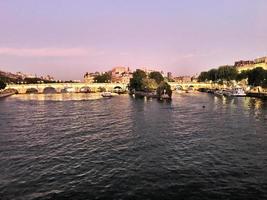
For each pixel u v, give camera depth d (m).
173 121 86.50
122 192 33.88
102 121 89.94
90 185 36.03
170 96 181.50
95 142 59.94
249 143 57.06
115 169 41.91
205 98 183.88
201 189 34.44
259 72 184.75
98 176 39.12
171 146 55.59
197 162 44.94
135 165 43.72
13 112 118.19
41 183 36.84
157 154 49.91
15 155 50.06
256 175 38.97
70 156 49.16
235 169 41.41
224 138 61.97
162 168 42.12
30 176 39.38
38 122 89.62
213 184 35.91
